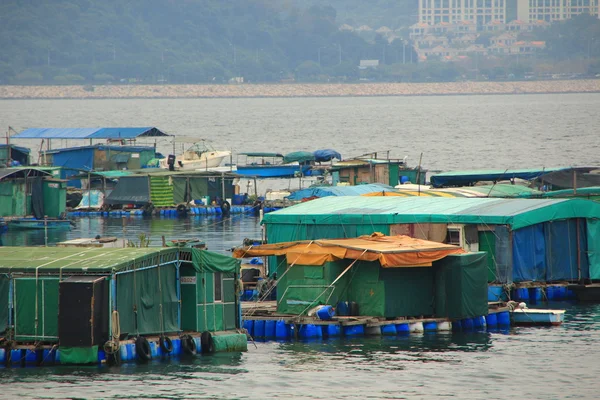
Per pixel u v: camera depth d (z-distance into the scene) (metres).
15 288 140.88
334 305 165.50
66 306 138.00
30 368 140.00
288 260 167.75
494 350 155.12
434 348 156.00
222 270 154.00
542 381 139.38
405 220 193.38
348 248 163.00
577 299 195.00
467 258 166.25
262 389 134.38
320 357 150.25
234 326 156.88
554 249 195.12
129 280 141.75
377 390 134.75
